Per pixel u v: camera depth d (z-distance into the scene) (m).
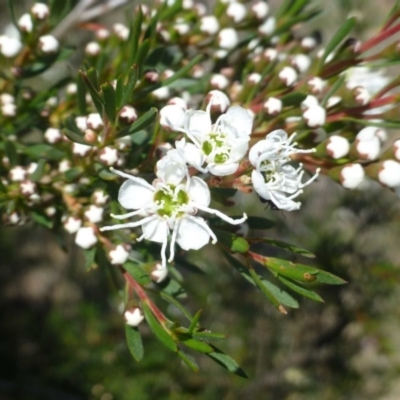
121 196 0.06
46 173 0.08
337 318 0.17
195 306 0.19
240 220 0.06
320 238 0.15
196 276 0.19
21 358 0.22
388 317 0.17
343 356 0.18
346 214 0.17
